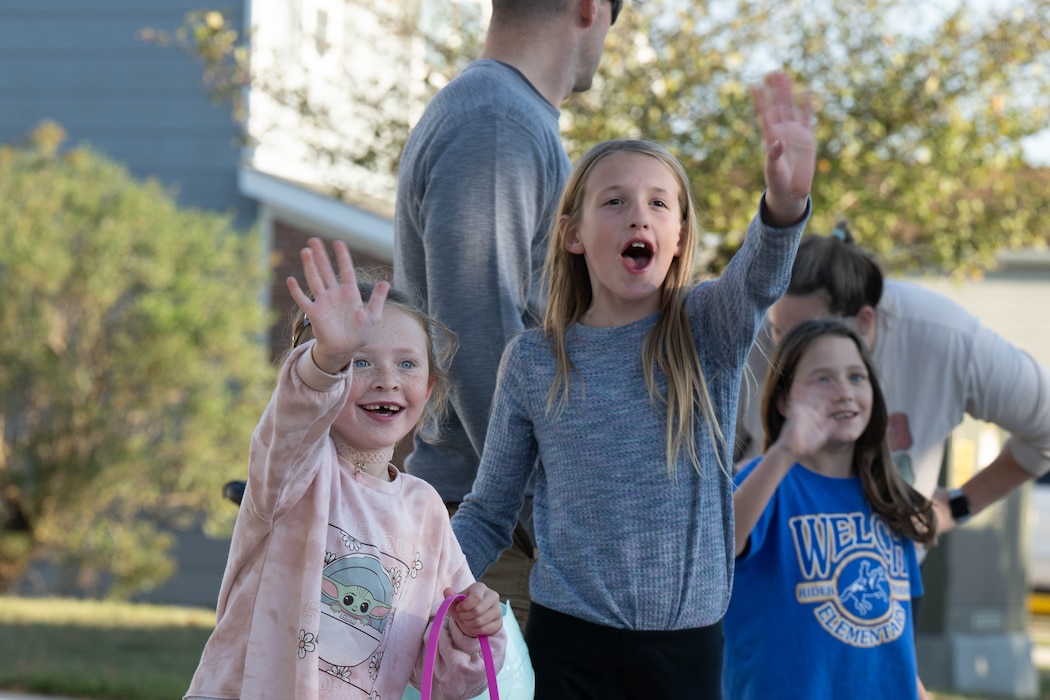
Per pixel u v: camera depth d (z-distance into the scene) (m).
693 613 3.52
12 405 15.07
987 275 20.00
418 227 4.30
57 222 15.09
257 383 15.45
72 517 15.07
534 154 4.18
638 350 3.63
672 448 3.53
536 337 3.76
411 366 3.31
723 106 10.54
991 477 5.35
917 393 5.08
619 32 10.87
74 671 9.54
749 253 3.39
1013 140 11.05
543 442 3.68
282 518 3.12
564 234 3.75
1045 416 5.12
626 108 10.69
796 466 4.68
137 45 17.39
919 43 11.22
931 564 12.69
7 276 14.87
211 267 15.38
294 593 3.09
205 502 15.39
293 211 17.03
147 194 15.63
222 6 16.67
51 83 17.55
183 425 15.21
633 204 3.58
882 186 10.91
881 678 4.52
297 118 13.48
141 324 14.98
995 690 12.62
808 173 3.22
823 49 11.16
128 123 17.42
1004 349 5.12
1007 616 12.91
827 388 4.60
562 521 3.60
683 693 3.50
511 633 3.40
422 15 12.73
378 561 3.18
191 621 12.72
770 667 4.48
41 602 13.62
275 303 17.02
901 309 5.07
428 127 4.29
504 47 4.41
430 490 3.38
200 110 17.28
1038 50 11.21
